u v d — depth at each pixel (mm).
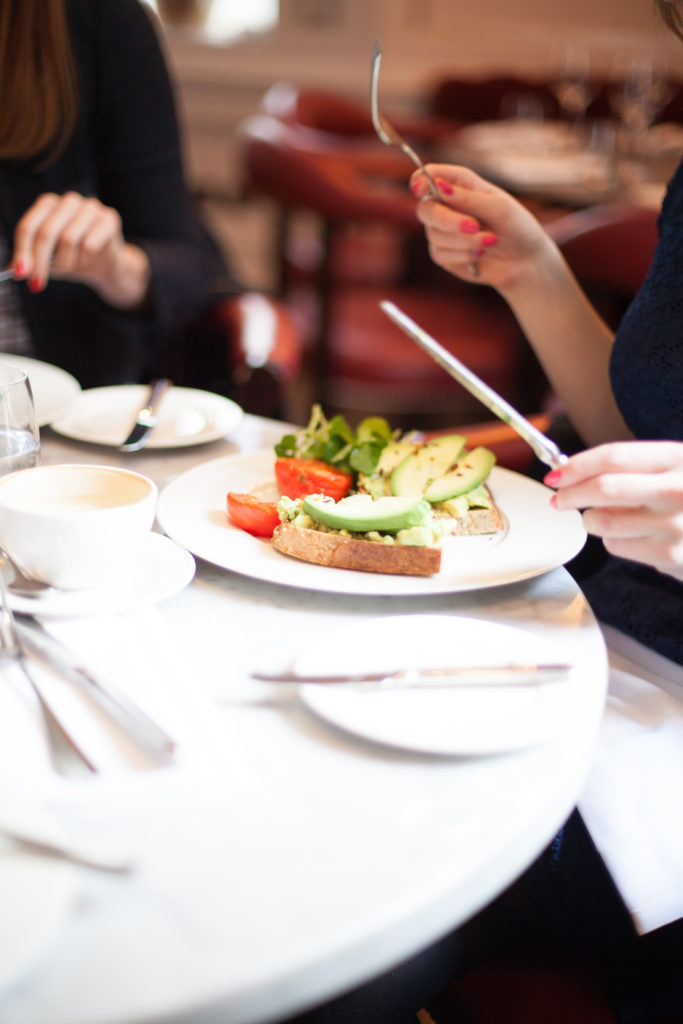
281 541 731
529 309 1106
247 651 620
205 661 604
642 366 952
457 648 607
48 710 519
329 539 715
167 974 374
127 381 1831
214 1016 371
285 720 542
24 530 620
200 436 990
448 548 769
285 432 1051
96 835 443
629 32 4152
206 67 4152
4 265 1603
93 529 617
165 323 1618
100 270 1501
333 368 2434
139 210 1752
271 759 507
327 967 391
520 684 574
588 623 683
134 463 949
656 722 772
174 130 1754
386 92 4113
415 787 489
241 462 907
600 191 2273
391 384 2363
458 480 813
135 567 678
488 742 510
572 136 3082
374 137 3186
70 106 1586
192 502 814
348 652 590
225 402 1103
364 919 404
